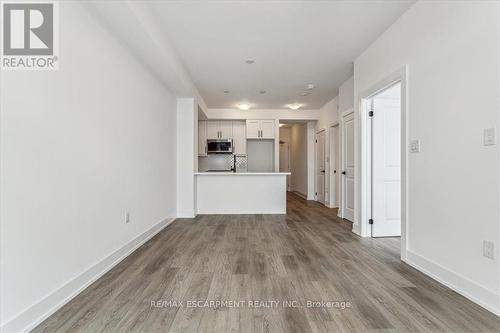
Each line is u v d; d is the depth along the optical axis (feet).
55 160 6.16
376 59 11.02
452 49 7.05
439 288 7.10
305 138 27.37
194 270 8.36
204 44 11.49
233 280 7.61
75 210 6.88
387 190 12.35
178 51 12.20
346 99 16.39
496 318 5.67
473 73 6.41
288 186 34.76
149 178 12.20
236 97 20.20
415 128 8.54
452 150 7.06
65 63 6.51
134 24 8.22
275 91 18.58
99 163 8.02
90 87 7.54
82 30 7.17
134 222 10.53
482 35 6.17
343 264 8.87
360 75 12.48
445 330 5.27
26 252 5.32
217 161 26.48
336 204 21.24
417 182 8.46
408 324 5.47
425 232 8.11
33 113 5.54
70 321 5.58
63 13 6.44
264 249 10.53
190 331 5.25
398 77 9.40
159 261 9.17
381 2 8.55
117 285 7.29
